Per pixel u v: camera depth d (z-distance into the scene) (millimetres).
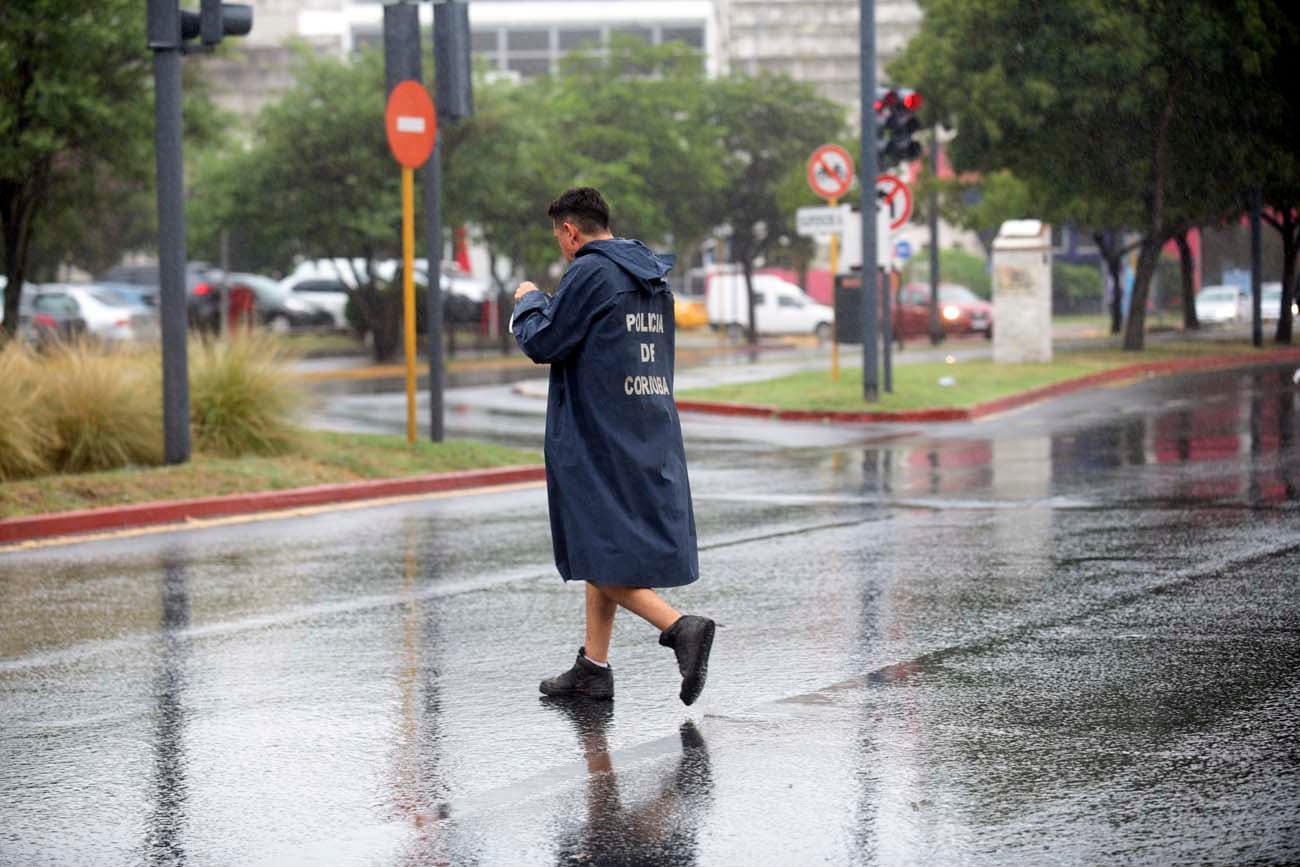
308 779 13555
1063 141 84875
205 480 32969
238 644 19297
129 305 97250
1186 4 81125
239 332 38656
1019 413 54406
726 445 45719
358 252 89875
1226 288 137750
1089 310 171625
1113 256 110688
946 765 13406
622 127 115438
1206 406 53594
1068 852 11172
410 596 22469
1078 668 16953
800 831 11734
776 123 126688
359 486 34438
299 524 30469
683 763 13648
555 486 15312
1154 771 13109
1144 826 11695
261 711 15977
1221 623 19109
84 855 11711
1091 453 40500
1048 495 32312
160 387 36312
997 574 22984
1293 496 30891
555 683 16406
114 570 25062
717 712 15453
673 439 15312
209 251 93375
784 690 16297
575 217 15445
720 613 20531
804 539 27000
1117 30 80562
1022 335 75562
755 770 13375
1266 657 17281
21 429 32375
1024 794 12539
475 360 92000
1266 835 11461
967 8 83125
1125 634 18625
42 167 55750
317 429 41094
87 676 17656
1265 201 93438
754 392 59812
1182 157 86312
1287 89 84500
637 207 108125
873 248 54844
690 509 15484
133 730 15312
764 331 128375
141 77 57281
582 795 12805
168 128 33656
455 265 114938
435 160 39219
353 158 84625
